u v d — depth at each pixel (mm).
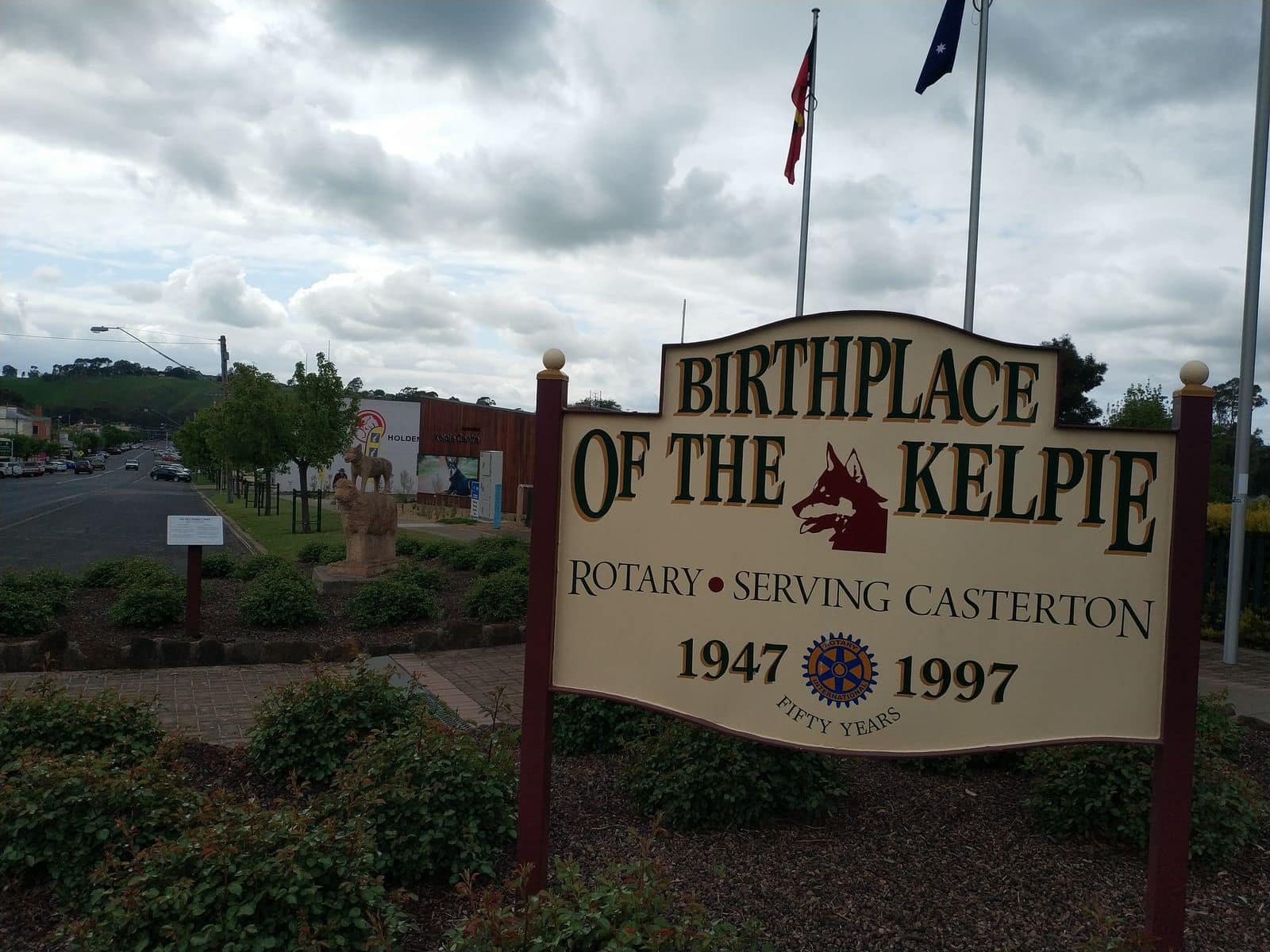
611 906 2908
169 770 4902
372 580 13219
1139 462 3426
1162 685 3418
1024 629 3504
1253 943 3750
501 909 3188
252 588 11227
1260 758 6281
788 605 3668
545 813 3855
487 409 40562
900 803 5266
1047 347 3475
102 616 10516
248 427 25281
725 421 3723
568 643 3844
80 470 85875
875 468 3611
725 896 4016
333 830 3809
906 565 3580
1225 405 34281
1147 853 4559
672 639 3764
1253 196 9945
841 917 3867
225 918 3225
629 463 3805
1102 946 3186
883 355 3604
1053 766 4883
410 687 6043
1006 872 4352
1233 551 10375
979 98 11141
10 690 5281
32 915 3969
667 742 5043
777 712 3682
